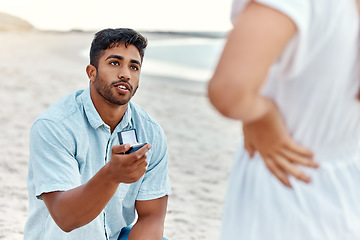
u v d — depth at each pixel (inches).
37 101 281.6
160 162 82.4
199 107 308.8
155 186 82.1
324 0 30.9
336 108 34.7
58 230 74.2
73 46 780.6
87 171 75.7
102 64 72.1
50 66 467.8
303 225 36.6
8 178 153.3
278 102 35.4
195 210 142.6
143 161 60.0
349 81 34.0
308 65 33.1
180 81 428.1
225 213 40.8
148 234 80.3
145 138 80.1
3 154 177.8
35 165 71.9
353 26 32.0
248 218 38.6
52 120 72.4
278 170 36.8
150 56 646.5
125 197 81.3
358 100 34.9
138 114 80.5
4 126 218.7
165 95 342.6
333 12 30.9
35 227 76.5
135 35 72.7
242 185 39.6
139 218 83.4
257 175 38.3
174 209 142.3
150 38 1147.3
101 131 75.5
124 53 71.9
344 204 36.6
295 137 35.9
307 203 36.6
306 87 33.9
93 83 74.2
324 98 34.0
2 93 293.4
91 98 75.1
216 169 185.5
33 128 73.1
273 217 37.3
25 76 372.8
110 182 61.8
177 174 175.8
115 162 59.9
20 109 256.7
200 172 180.2
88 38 1007.6
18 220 122.0
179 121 264.4
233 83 28.5
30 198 76.6
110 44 71.0
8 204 132.2
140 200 81.8
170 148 210.4
